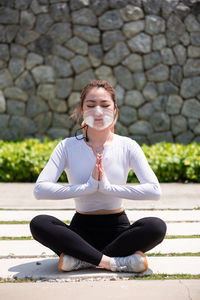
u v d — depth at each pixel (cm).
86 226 295
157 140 851
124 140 304
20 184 623
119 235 289
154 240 281
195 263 313
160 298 245
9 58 844
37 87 844
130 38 840
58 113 845
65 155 299
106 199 292
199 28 851
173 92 852
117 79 843
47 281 278
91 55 839
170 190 575
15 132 848
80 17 834
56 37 837
